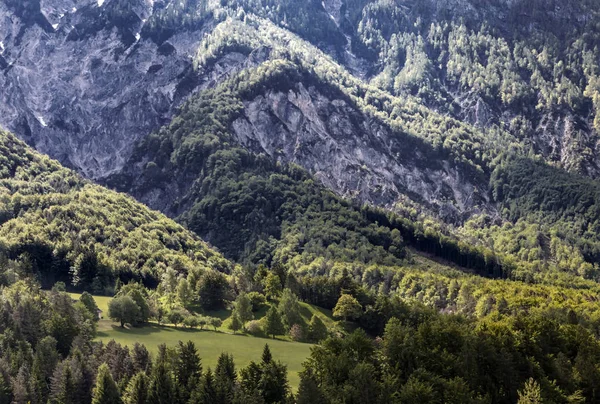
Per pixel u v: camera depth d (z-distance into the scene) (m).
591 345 167.00
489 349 150.25
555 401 143.00
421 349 149.62
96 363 141.62
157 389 129.50
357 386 131.00
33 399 131.50
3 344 147.00
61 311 165.38
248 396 126.19
